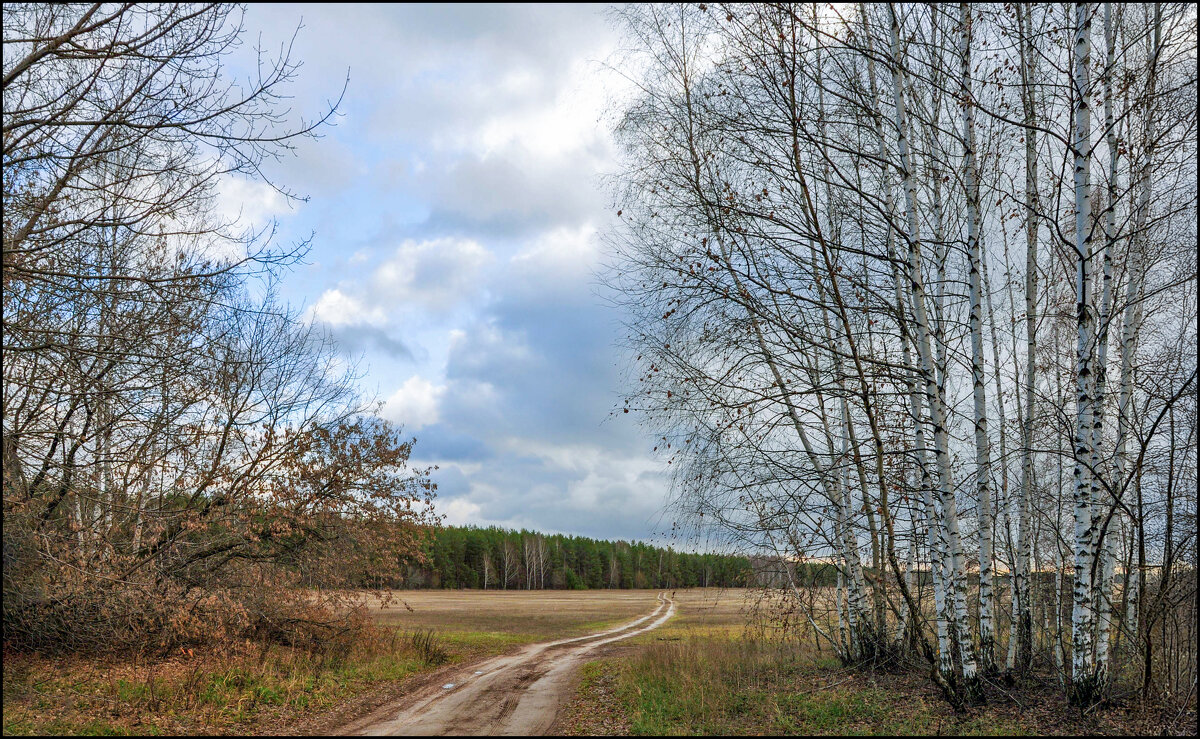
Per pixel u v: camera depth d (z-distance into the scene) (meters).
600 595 85.62
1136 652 10.50
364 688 15.25
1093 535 9.38
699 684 12.86
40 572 13.26
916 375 11.72
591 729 10.69
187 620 14.88
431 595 81.62
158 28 10.32
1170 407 9.27
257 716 11.64
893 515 11.95
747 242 11.35
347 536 18.77
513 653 24.64
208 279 11.76
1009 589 13.53
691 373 11.91
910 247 10.49
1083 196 9.45
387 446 19.27
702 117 11.40
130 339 11.58
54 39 9.75
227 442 17.34
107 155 11.73
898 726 9.23
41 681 12.12
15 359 12.12
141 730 9.98
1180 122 9.91
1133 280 10.69
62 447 13.91
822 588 13.95
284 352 19.06
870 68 11.84
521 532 113.81
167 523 15.48
